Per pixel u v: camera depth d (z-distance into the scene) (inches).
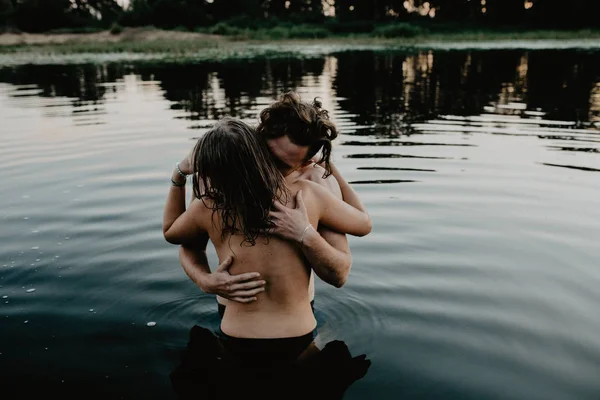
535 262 127.3
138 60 877.8
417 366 86.8
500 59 812.6
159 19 2052.2
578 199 174.7
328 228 99.4
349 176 204.2
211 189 90.9
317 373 85.4
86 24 2126.0
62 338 97.4
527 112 355.9
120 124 323.6
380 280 118.3
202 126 312.0
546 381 82.5
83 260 131.6
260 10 2748.5
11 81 581.6
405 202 172.7
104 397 80.9
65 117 352.8
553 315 102.7
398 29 1635.1
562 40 1417.3
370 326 99.3
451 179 198.8
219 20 2486.5
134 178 205.9
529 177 200.7
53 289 116.7
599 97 417.7
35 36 1646.2
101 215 164.4
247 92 464.4
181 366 88.4
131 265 128.6
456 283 116.6
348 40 1546.5
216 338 96.6
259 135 93.5
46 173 214.8
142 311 107.0
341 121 329.4
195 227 98.0
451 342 93.7
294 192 94.8
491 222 154.4
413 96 446.9
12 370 88.0
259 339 95.0
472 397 79.0
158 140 276.8
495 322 100.3
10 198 183.0
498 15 2129.7
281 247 92.7
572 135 278.2
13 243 142.7
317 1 3211.1
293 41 1536.7
